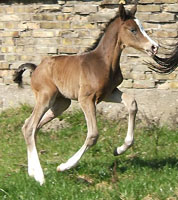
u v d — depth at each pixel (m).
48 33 14.84
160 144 12.16
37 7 14.85
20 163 11.13
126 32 9.91
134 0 14.23
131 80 14.41
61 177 9.90
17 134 13.09
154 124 13.41
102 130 13.17
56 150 11.98
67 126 13.52
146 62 13.15
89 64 9.99
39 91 10.41
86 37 14.63
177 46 11.02
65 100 10.78
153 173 10.05
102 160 11.05
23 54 15.02
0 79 15.16
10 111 14.54
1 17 15.08
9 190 9.35
